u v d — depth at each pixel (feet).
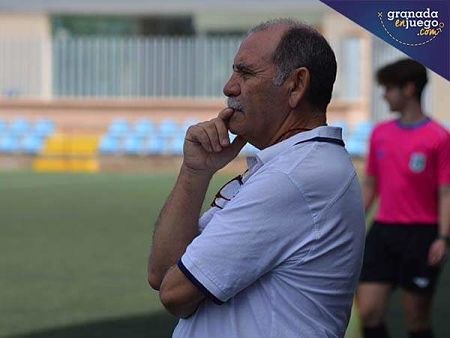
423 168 22.13
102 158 95.66
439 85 90.22
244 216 9.68
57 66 103.65
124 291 34.50
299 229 9.70
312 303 9.84
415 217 22.31
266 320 9.78
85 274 38.04
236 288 9.71
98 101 102.37
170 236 10.34
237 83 10.30
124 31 166.81
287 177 9.72
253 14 111.75
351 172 10.08
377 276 22.45
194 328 10.04
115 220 55.98
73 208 61.93
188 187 10.43
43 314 30.58
